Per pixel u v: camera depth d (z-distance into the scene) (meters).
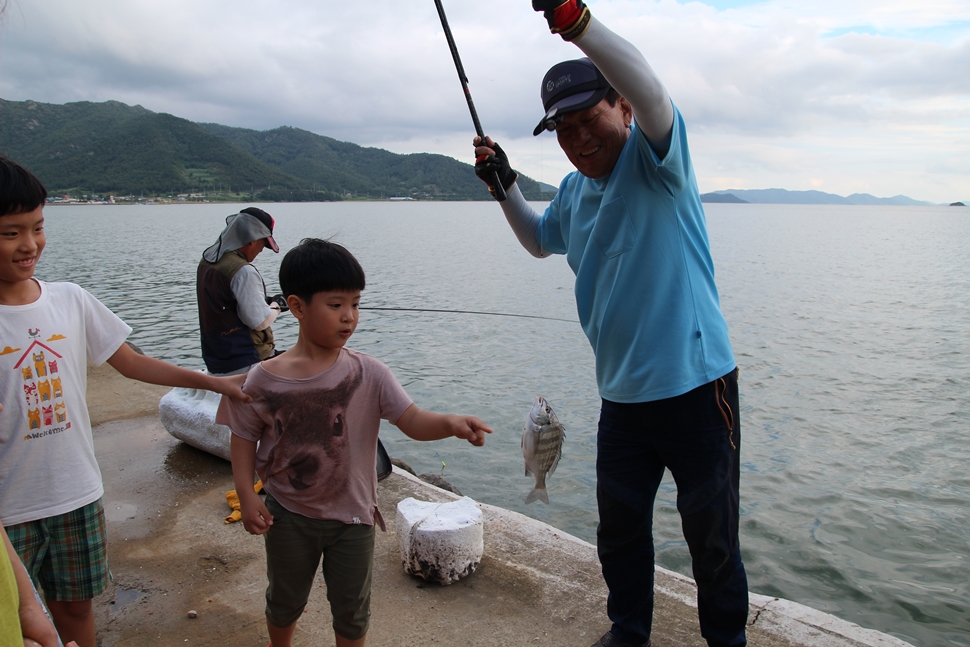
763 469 7.98
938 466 8.08
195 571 3.72
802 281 26.66
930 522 6.68
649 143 2.45
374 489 2.61
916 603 5.36
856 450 8.59
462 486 7.30
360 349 13.81
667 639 3.03
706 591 2.66
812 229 79.94
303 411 2.42
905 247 48.44
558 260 34.84
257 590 3.54
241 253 4.53
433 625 3.16
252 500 2.42
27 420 2.35
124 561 3.82
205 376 2.54
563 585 3.47
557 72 2.55
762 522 6.66
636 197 2.57
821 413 10.08
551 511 6.72
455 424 2.33
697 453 2.57
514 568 3.63
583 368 12.27
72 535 2.49
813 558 6.00
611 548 2.85
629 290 2.60
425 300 21.27
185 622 3.26
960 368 12.74
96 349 2.58
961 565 5.91
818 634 3.04
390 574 3.60
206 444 5.12
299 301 2.38
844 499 7.17
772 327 16.91
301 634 3.14
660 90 2.28
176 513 4.39
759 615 3.18
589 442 8.55
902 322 17.59
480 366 12.41
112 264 30.39
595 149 2.61
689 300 2.57
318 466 2.44
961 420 9.74
